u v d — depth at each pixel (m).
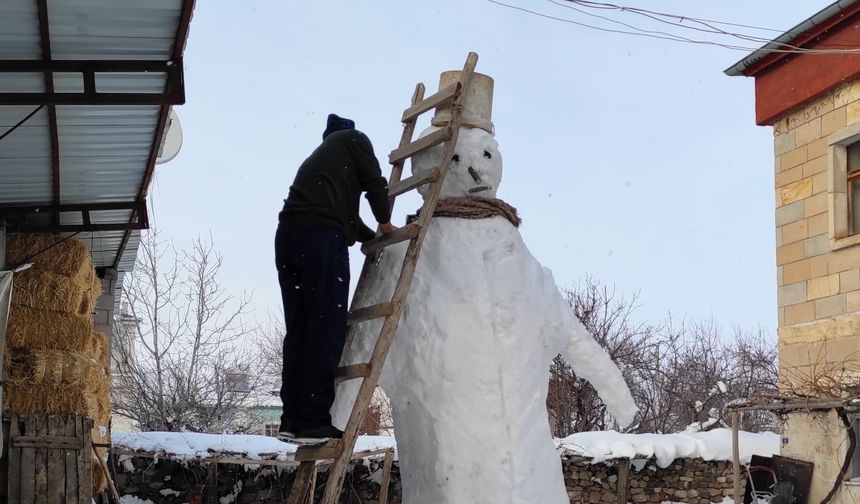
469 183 4.61
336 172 4.18
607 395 4.82
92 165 8.47
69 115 7.25
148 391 20.64
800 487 12.25
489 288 4.39
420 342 4.32
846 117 12.25
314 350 3.97
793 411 12.36
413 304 4.38
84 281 9.56
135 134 7.81
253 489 13.95
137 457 13.54
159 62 6.32
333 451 3.87
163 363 20.78
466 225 4.49
